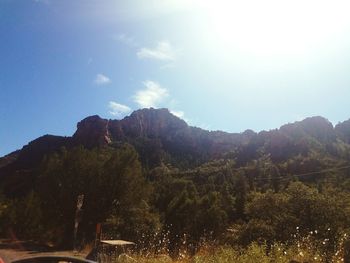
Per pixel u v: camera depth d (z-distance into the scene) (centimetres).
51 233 3606
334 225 2152
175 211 4122
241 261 968
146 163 18000
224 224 3859
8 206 5234
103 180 3628
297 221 2272
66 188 3600
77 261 282
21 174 10750
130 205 3588
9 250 1962
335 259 1034
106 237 2292
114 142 19300
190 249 1270
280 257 978
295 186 2914
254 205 3247
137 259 1086
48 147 18900
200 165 19138
